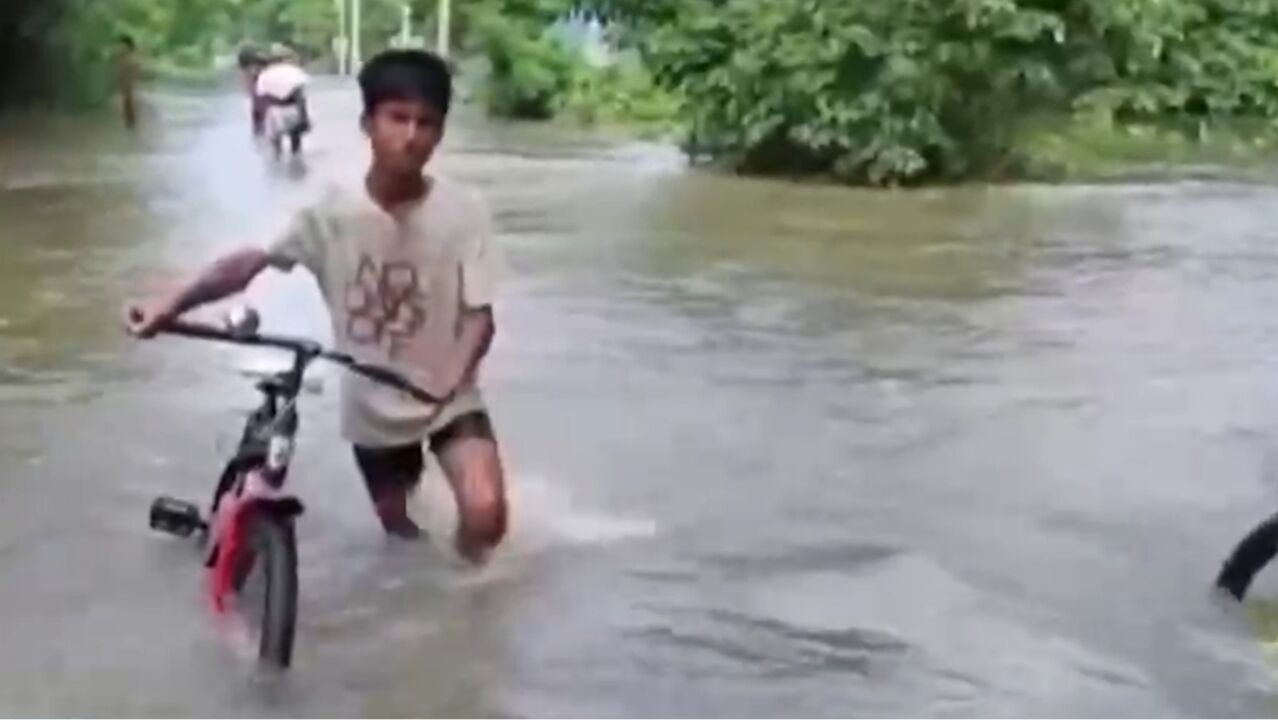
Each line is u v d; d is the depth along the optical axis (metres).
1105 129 28.44
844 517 7.50
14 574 6.55
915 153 22.17
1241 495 7.92
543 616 6.23
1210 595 6.59
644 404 9.47
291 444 6.05
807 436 8.84
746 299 12.95
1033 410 9.51
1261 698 5.59
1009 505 7.71
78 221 16.61
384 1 64.50
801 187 22.16
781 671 5.77
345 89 50.81
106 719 5.25
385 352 6.65
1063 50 22.78
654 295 13.03
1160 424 9.25
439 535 7.07
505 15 37.19
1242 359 11.04
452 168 24.23
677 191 21.30
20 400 9.20
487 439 6.83
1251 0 30.91
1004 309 12.77
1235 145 30.06
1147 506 7.73
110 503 7.44
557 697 5.51
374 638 5.98
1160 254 16.03
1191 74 30.12
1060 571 6.84
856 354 10.96
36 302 12.02
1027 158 23.80
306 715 5.32
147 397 9.30
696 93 23.66
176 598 6.30
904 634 6.12
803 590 6.57
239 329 6.06
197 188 19.97
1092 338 11.68
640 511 7.54
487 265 6.63
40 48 34.38
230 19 65.56
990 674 5.76
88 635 5.94
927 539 7.21
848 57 22.16
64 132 29.58
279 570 5.71
